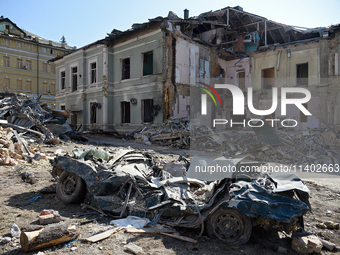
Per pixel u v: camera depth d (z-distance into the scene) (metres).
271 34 25.84
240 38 25.42
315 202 5.58
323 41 19.67
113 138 18.70
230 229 3.54
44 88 40.22
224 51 23.45
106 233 3.51
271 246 3.49
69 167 4.85
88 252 3.09
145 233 3.62
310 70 20.33
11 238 3.34
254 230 3.94
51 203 4.78
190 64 20.44
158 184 4.35
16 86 37.53
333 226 4.17
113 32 21.67
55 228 3.24
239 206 3.36
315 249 3.25
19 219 3.97
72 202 4.71
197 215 3.70
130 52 20.53
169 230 3.70
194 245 3.38
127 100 20.83
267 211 3.28
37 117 14.13
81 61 23.81
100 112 22.06
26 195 5.21
